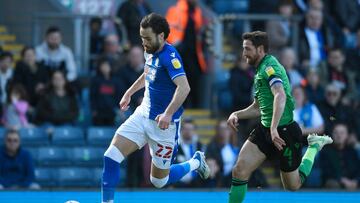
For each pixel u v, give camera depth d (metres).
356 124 44.19
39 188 36.88
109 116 42.88
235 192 26.69
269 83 25.89
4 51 44.53
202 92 46.59
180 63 25.44
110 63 43.88
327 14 47.47
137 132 26.00
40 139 42.09
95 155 42.41
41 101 42.41
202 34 46.44
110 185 25.77
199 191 35.03
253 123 42.59
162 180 26.88
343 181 41.75
